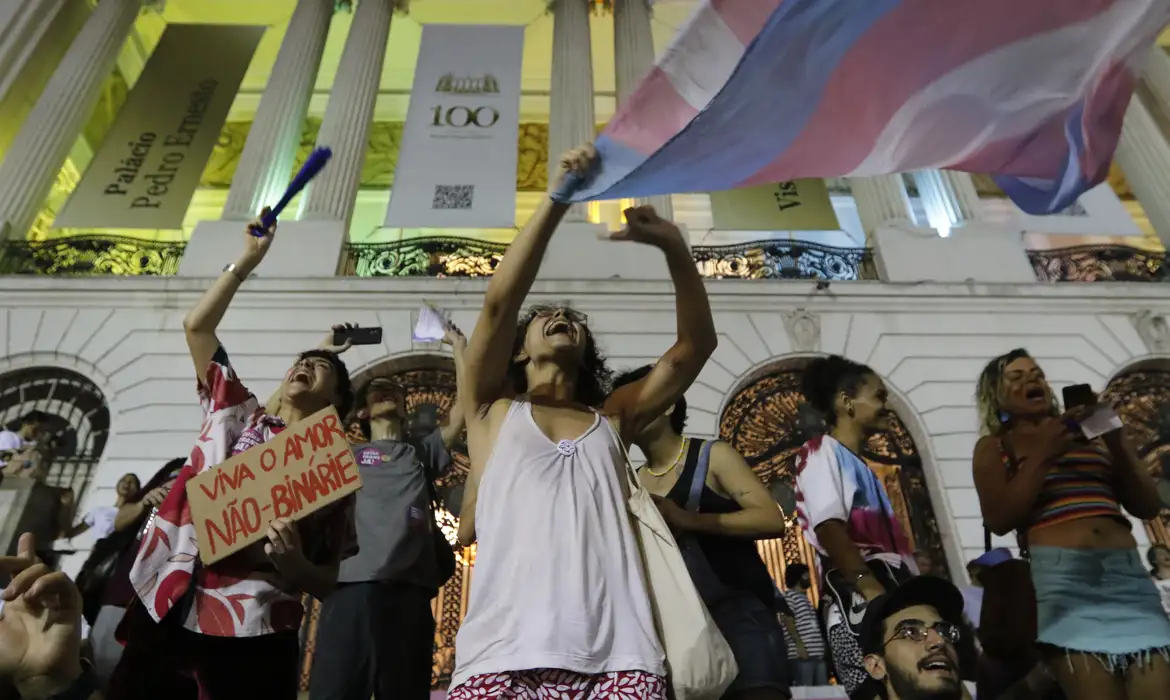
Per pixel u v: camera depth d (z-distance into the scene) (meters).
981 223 10.95
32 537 2.07
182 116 11.97
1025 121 2.47
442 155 11.15
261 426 2.71
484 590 1.65
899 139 2.45
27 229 10.72
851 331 9.63
